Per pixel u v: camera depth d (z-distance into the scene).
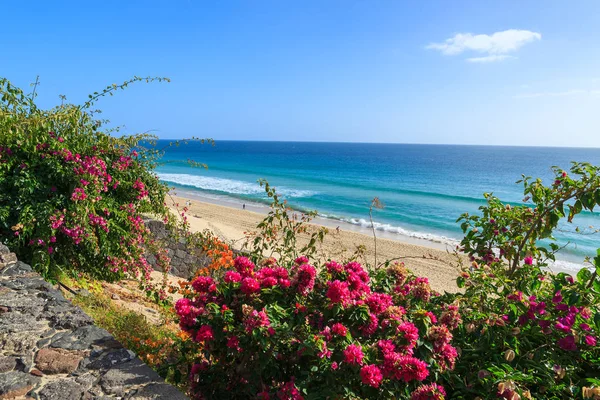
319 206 35.75
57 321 3.39
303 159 113.12
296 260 3.41
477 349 2.98
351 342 2.60
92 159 5.79
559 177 3.94
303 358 2.69
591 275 2.89
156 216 9.06
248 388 2.81
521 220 4.38
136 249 6.63
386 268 3.94
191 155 125.94
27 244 5.29
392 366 2.43
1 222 5.05
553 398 2.62
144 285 7.24
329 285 2.93
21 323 3.29
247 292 2.87
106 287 6.39
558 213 3.87
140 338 4.25
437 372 2.75
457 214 33.41
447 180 62.47
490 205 4.66
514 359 2.85
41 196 5.41
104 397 2.50
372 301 2.92
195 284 3.11
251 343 2.60
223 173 67.81
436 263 17.70
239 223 24.02
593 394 2.34
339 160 110.12
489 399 2.55
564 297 2.89
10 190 5.29
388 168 84.88
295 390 2.58
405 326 2.60
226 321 2.78
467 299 3.30
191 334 2.89
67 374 2.71
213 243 7.83
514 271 3.83
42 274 5.08
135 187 6.73
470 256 4.77
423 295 3.30
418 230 27.39
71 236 5.50
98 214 6.26
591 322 2.86
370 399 2.55
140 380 2.72
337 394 2.48
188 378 3.16
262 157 120.25
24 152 5.47
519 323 2.98
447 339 2.65
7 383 2.53
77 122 6.27
